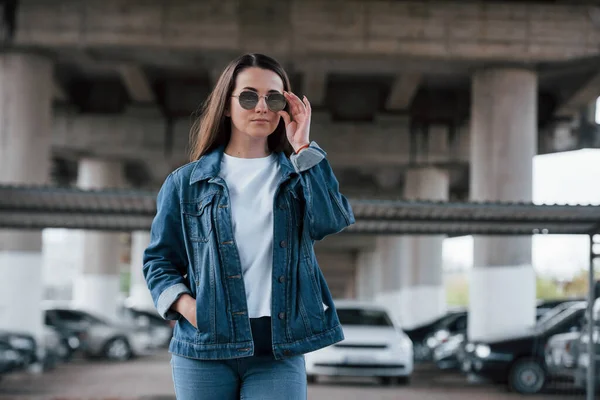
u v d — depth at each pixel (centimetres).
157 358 2766
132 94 3045
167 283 298
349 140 3152
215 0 2239
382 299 4662
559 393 1485
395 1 2255
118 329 2584
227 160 307
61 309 2584
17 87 2317
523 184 2342
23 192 1031
